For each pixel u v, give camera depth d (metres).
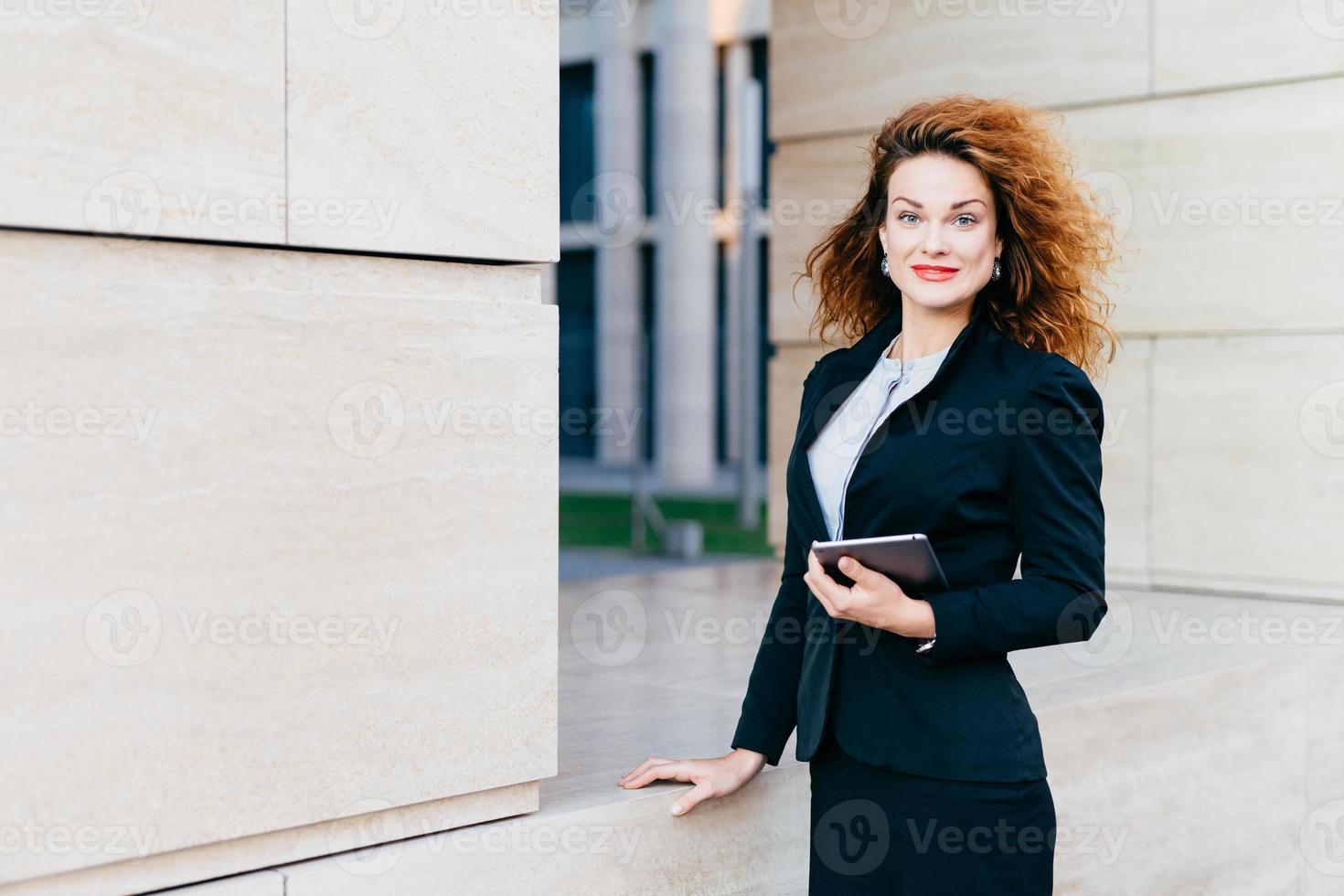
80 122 1.72
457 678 2.12
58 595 1.71
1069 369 1.88
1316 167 4.57
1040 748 1.95
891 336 2.14
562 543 11.34
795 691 2.31
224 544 1.85
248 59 1.86
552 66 2.22
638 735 2.93
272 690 1.91
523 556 2.20
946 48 5.36
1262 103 4.66
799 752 2.09
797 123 5.79
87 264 1.76
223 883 1.90
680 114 20.11
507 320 2.17
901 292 2.15
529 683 2.21
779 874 2.57
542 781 2.49
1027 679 3.45
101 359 1.74
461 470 2.12
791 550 2.24
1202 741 3.52
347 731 1.99
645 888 2.36
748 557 10.15
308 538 1.94
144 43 1.77
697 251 20.20
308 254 1.97
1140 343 5.00
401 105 2.02
